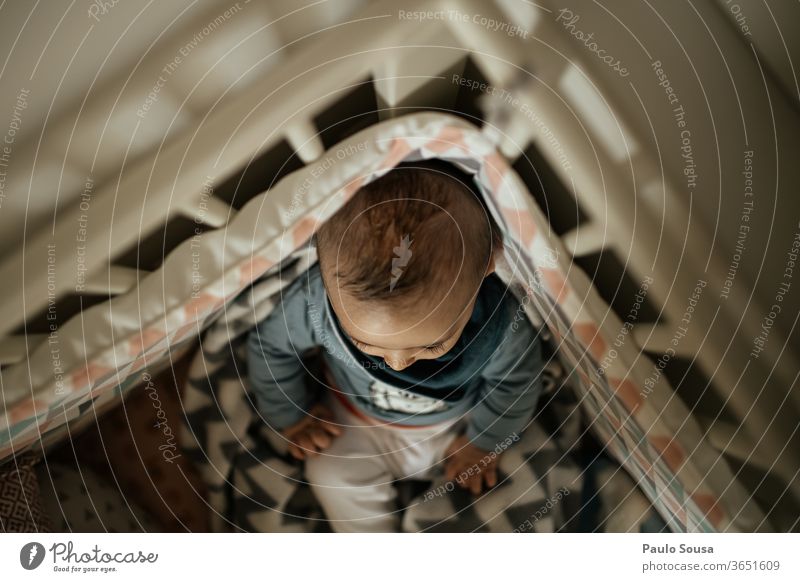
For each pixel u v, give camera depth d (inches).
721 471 24.0
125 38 24.3
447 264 22.7
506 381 29.9
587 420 32.7
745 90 25.0
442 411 30.1
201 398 33.5
